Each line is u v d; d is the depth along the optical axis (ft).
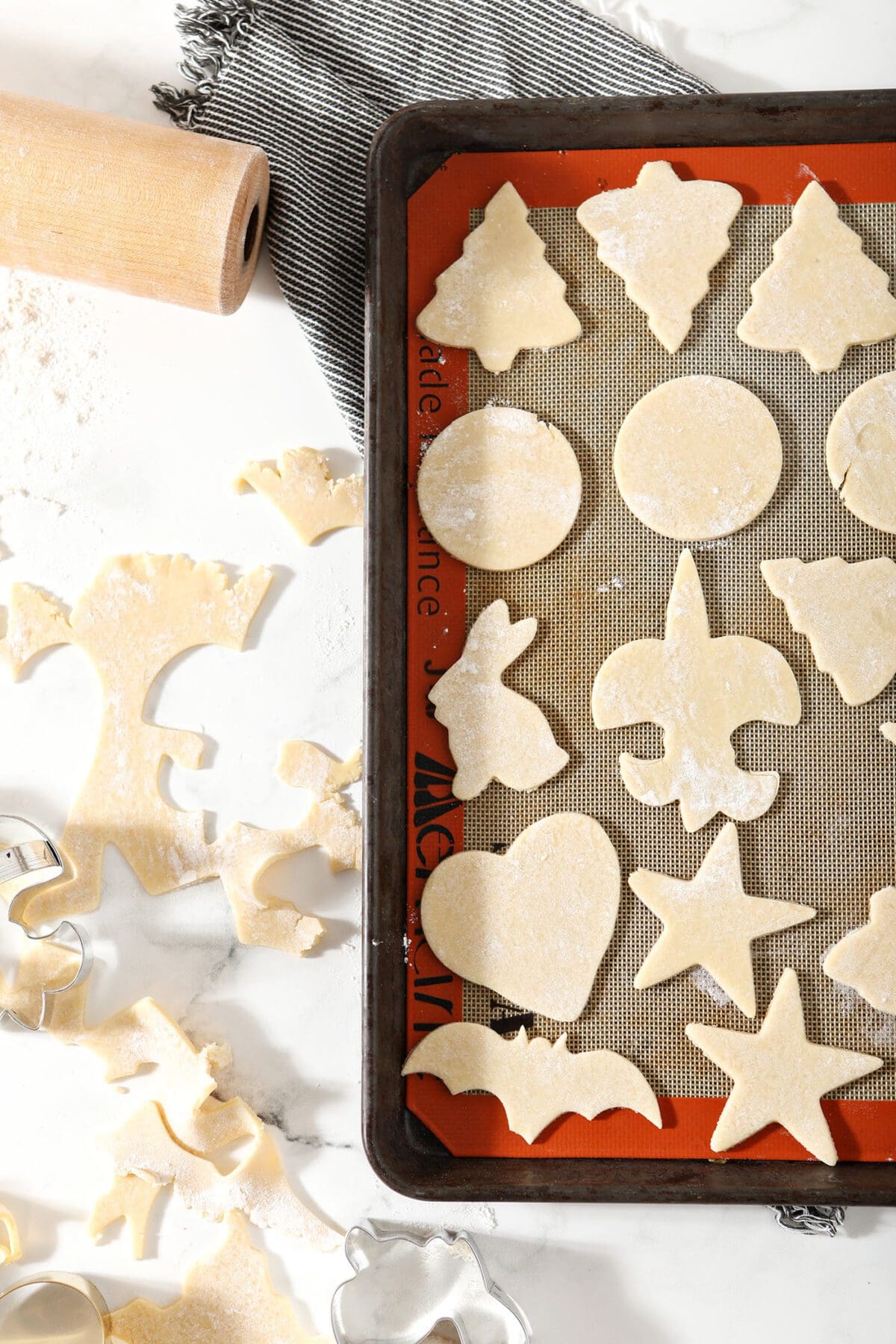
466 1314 2.76
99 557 2.86
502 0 2.81
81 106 2.87
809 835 2.70
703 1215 2.81
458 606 2.73
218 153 2.68
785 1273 2.79
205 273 2.68
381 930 2.66
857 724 2.70
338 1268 2.81
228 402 2.86
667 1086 2.69
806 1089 2.67
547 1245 2.81
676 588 2.71
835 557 2.71
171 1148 2.80
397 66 2.82
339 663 2.85
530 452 2.72
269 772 2.84
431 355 2.74
